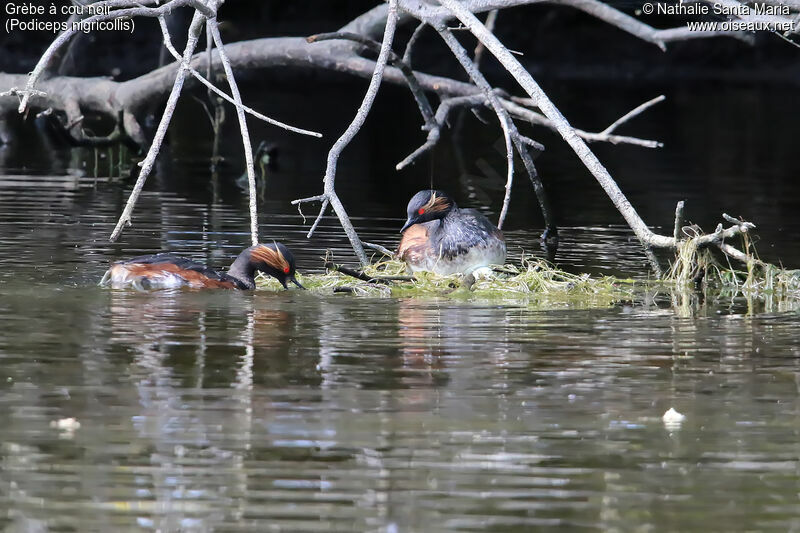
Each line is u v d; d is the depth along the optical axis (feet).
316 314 38.09
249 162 47.19
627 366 32.09
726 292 44.42
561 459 25.04
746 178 80.33
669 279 47.01
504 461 24.86
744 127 110.83
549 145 101.50
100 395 28.48
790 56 159.02
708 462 25.03
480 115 66.59
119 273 41.70
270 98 120.16
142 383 29.45
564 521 22.09
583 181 80.43
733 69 157.99
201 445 25.34
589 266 49.80
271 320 36.91
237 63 75.66
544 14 153.79
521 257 51.60
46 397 28.22
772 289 45.03
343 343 33.94
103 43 130.72
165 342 33.50
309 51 72.64
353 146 96.37
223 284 42.29
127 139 81.20
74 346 32.81
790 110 124.26
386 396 28.91
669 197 71.56
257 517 21.97
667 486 23.70
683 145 99.25
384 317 37.91
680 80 148.66
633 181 79.41
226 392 28.89
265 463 24.43
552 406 28.45
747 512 22.61
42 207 61.46
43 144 92.84
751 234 57.62
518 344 34.32
